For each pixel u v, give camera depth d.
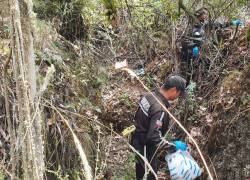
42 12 4.48
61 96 3.38
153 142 3.69
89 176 1.29
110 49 6.24
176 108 5.21
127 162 4.37
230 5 5.79
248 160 3.77
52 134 3.03
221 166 4.03
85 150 3.22
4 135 2.65
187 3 6.05
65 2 4.65
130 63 6.90
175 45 6.06
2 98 2.71
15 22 1.18
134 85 6.38
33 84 1.25
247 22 5.96
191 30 5.90
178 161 3.60
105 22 6.30
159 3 6.22
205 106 5.08
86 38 5.16
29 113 1.21
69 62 3.90
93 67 4.32
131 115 5.59
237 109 4.14
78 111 3.48
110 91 6.02
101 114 4.35
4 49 2.94
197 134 4.63
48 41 3.66
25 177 1.21
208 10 5.79
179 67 5.96
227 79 4.79
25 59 1.23
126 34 6.72
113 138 4.92
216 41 5.85
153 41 6.62
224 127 4.15
